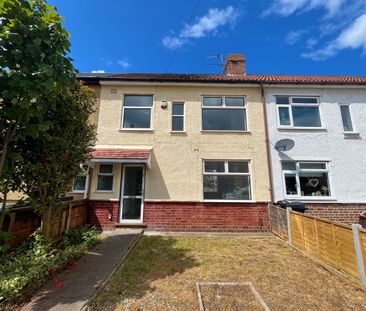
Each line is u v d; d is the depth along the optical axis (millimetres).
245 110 9961
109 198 8820
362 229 4227
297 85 9969
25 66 3707
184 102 9922
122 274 4449
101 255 5461
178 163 9242
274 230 8242
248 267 4918
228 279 4293
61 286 3803
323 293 3793
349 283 4164
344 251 4656
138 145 9406
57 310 3086
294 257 5609
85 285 3861
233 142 9500
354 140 9516
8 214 4977
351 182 9102
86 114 6020
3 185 4578
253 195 9008
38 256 4293
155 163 9211
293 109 9992
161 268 4812
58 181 5207
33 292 3574
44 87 3758
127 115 9859
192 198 8930
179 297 3580
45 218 5188
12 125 4234
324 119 9750
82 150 5965
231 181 9219
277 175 9203
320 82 9836
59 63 4082
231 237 7766
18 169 4898
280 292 3807
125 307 3275
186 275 4453
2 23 3834
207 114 9922
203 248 6352
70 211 7141
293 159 9320
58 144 5074
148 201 8867
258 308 3295
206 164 9406
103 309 3217
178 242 6988
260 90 10078
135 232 7984
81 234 6445
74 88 5609
